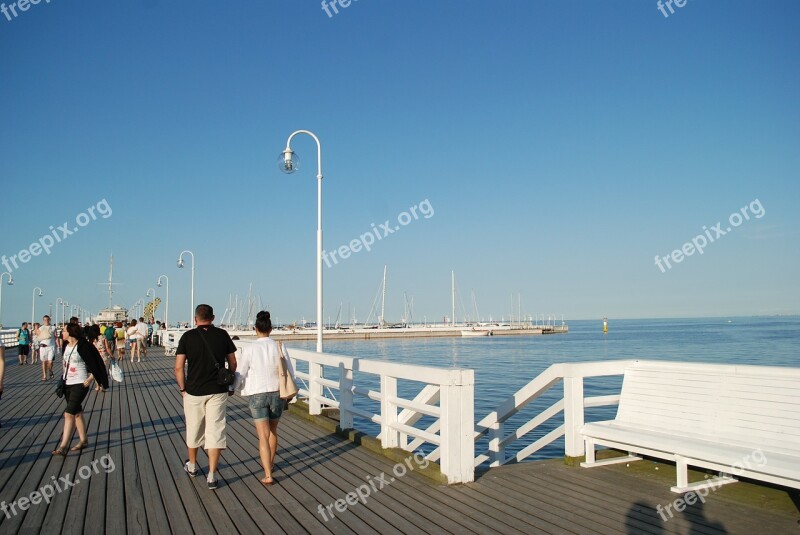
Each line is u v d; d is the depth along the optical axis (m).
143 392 14.03
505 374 33.28
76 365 7.51
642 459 6.53
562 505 5.08
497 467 6.40
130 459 7.13
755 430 5.17
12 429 9.20
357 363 7.91
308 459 6.98
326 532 4.58
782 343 64.06
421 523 4.73
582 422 6.46
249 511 5.11
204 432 6.16
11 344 34.66
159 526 4.77
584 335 101.88
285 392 6.17
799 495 5.09
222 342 6.06
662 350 54.28
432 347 66.56
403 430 6.80
